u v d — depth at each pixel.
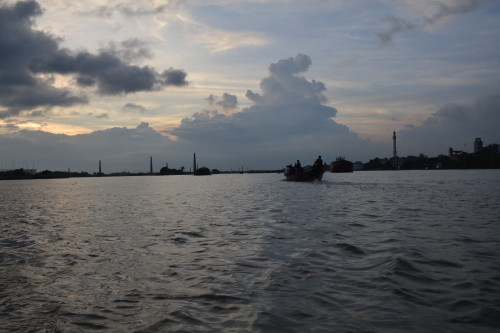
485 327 4.02
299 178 49.12
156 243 9.62
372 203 18.89
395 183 43.66
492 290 5.19
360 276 6.08
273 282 5.92
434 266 6.51
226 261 7.45
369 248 8.15
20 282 6.31
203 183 68.88
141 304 5.10
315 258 7.44
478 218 12.66
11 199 30.55
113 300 5.29
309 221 12.87
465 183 41.22
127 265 7.37
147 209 19.44
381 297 5.05
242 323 4.32
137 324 4.40
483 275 5.91
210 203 22.31
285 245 8.84
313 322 4.29
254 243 9.22
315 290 5.45
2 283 6.25
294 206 18.45
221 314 4.62
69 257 8.20
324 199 22.11
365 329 4.05
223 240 9.79
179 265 7.25
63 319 4.61
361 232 10.29
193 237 10.40
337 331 4.02
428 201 19.42
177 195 32.22
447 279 5.77
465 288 5.31
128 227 12.74
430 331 3.95
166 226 12.78
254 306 4.87
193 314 4.66
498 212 14.31
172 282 6.12
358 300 4.97
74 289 5.86
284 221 13.09
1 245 9.78
